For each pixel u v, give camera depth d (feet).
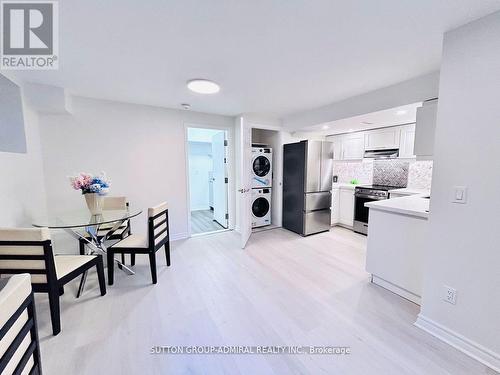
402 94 7.55
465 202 4.51
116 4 3.79
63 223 6.65
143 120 10.26
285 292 6.91
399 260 6.64
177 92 8.45
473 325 4.54
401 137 11.32
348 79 7.28
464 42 4.40
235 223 13.70
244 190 10.69
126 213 8.02
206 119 12.07
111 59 5.80
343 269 8.44
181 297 6.64
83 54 5.53
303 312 5.98
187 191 11.80
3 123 6.55
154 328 5.38
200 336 5.14
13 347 2.30
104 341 4.97
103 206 8.91
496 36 4.00
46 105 7.63
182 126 11.30
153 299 6.55
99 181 7.41
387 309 6.09
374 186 13.12
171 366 4.39
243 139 10.62
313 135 14.76
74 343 4.90
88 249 9.14
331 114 10.30
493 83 4.06
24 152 7.15
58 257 6.23
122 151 9.87
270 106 10.58
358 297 6.65
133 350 4.74
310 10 3.98
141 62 5.98
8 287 2.36
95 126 9.24
